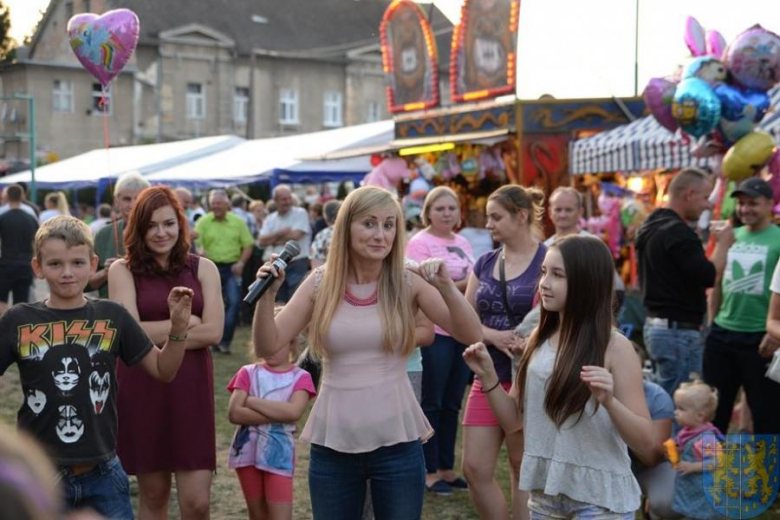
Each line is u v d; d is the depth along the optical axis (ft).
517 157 38.73
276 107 150.00
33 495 2.89
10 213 37.47
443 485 18.89
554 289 10.59
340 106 155.63
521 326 14.07
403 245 11.09
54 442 10.54
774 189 25.13
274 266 10.72
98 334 10.87
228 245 36.96
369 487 11.32
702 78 26.55
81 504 10.71
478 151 40.98
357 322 10.84
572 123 39.06
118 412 12.84
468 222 41.78
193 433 12.93
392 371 11.00
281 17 152.76
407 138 47.55
